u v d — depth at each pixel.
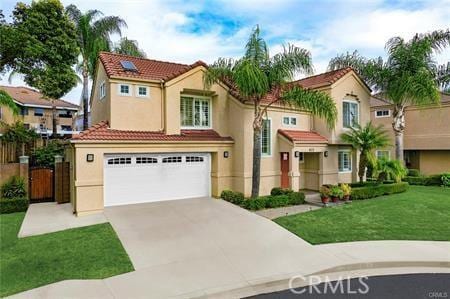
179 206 13.55
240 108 15.93
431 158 27.59
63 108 35.06
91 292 6.11
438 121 26.19
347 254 8.16
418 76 19.31
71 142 12.13
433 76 20.33
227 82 16.64
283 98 14.83
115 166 13.50
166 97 15.13
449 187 21.19
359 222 11.43
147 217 11.78
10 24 20.05
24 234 9.95
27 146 21.03
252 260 7.78
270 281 6.60
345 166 20.52
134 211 12.65
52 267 7.38
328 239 9.49
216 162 15.84
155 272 7.07
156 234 9.84
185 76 15.61
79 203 12.29
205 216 11.96
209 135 16.00
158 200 14.55
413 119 27.91
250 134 15.93
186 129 16.17
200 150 15.32
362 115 20.66
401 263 7.64
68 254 8.19
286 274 6.96
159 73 16.28
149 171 14.30
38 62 20.83
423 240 9.41
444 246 8.80
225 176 16.02
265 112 15.44
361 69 21.14
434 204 14.58
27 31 19.86
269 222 11.23
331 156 19.39
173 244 8.94
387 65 20.77
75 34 22.11
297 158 16.84
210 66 14.58
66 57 21.75
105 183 13.32
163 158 14.66
